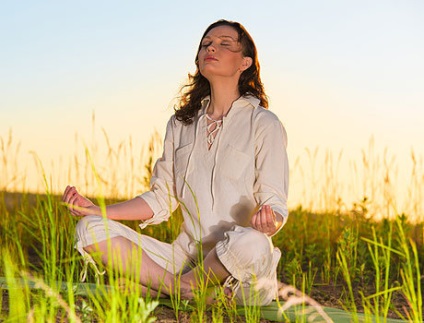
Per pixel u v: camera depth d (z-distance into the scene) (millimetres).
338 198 6391
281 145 3510
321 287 4609
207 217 3535
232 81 3613
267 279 3354
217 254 3240
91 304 3146
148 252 3494
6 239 4809
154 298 3490
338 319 3219
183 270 3576
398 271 4902
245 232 3229
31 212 5703
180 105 3814
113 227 3336
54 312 2773
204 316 3164
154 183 3760
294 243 5480
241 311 3322
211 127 3625
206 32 3680
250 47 3660
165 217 3719
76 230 3309
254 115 3543
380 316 3477
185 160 3639
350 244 4801
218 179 3527
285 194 3482
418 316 2645
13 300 2564
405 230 5375
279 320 3193
